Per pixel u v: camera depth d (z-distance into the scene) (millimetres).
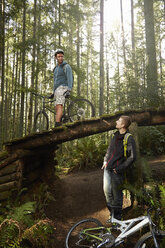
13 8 6895
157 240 2305
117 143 2986
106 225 3283
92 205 3963
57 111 4285
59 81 4430
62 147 9469
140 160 3465
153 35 6965
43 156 4879
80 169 6426
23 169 3822
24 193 3938
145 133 6434
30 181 4191
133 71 5254
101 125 3619
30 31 10219
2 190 3521
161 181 3707
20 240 2527
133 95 4582
